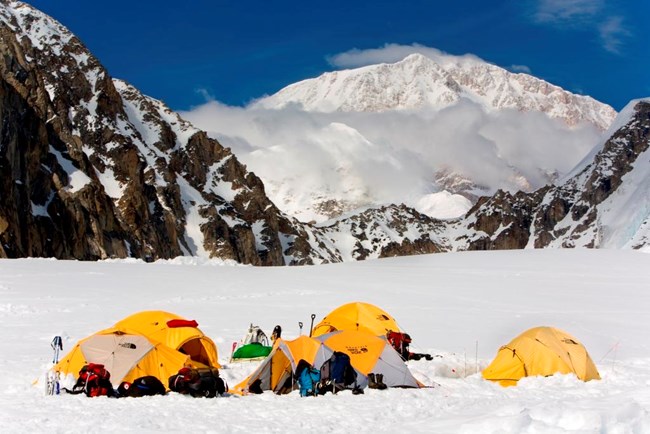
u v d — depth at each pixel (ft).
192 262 297.12
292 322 119.24
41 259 237.66
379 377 66.08
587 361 76.79
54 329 104.53
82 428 45.42
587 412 39.14
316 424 47.29
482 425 39.06
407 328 117.29
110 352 66.64
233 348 87.66
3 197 433.07
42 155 515.91
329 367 65.46
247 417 49.88
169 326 76.79
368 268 254.06
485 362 87.45
